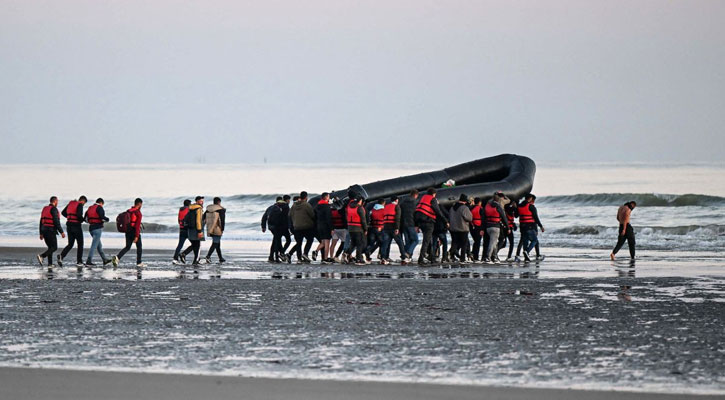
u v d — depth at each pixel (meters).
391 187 124.19
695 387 33.47
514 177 132.00
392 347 41.88
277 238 99.38
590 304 57.50
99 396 32.16
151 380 34.69
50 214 91.25
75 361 38.56
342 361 38.56
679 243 140.62
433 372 36.19
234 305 57.28
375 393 32.59
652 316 51.72
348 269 87.62
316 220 97.25
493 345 42.31
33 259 104.88
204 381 34.50
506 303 58.16
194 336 45.09
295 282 72.81
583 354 40.00
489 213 95.81
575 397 31.97
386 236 93.56
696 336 44.62
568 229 178.88
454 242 96.25
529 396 32.12
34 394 32.44
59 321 50.22
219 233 97.81
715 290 66.25
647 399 31.70
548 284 70.88
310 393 32.59
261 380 34.69
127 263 97.38
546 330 46.66
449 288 67.81
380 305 57.22
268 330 46.97
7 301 59.56
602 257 109.25
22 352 40.72
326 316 52.12
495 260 96.69
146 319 51.00
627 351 40.66
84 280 74.88
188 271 85.25
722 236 155.38
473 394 32.44
